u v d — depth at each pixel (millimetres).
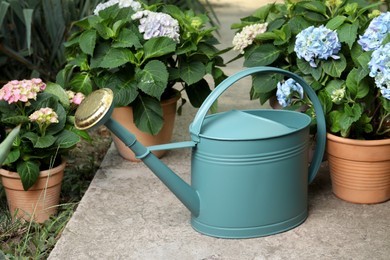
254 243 2150
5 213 2443
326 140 2328
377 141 2242
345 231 2199
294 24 2521
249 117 2180
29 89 2332
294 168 2182
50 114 2316
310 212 2307
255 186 2141
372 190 2320
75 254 2119
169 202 2393
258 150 2115
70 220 2281
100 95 2012
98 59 2564
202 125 2176
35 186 2354
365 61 2246
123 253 2121
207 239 2176
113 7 2621
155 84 2502
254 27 2594
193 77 2607
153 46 2555
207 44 2682
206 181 2152
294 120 2277
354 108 2271
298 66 2393
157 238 2188
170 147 2139
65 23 3377
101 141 3002
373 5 2447
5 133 2490
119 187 2484
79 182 2619
